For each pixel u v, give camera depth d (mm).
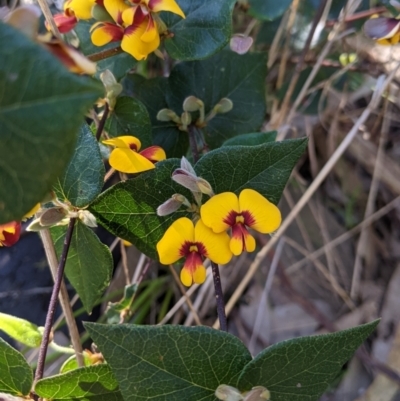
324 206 206
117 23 99
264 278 189
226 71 134
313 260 192
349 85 187
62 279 102
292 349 78
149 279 183
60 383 86
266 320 184
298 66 151
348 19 152
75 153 90
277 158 91
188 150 137
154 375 78
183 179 86
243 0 135
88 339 171
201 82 134
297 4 154
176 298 182
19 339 110
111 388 89
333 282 191
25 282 174
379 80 152
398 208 200
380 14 147
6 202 51
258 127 138
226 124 137
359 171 209
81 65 60
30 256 177
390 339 181
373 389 168
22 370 88
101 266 102
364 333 78
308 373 82
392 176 200
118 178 180
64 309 112
